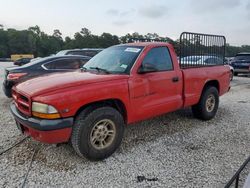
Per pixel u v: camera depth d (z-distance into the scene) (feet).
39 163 12.96
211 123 19.60
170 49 16.93
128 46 16.51
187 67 18.37
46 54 319.68
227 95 31.89
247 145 15.40
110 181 11.44
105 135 13.35
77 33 239.09
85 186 11.07
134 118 14.66
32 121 12.04
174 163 13.05
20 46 310.86
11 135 16.55
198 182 11.34
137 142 15.69
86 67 16.55
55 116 11.82
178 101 17.04
